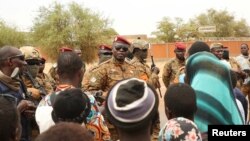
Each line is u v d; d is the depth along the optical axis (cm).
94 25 3031
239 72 862
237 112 354
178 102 295
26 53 517
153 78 712
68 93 295
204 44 424
